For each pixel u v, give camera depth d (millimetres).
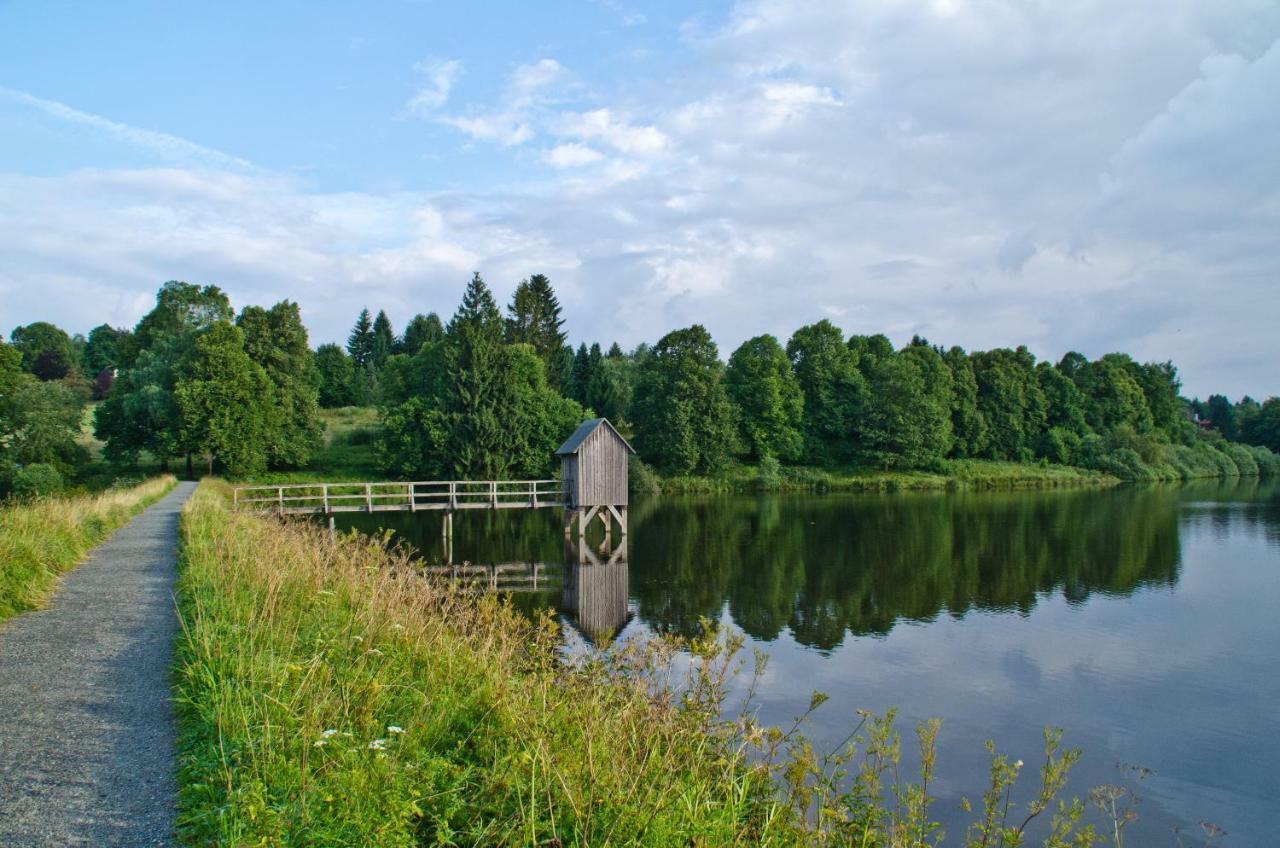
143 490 30422
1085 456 79000
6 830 4773
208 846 4570
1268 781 10219
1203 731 11812
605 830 4867
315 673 7043
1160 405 91875
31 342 91188
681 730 6645
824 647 16031
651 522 39750
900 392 68438
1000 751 11055
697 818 5285
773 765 6668
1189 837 8922
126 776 5578
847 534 34156
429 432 52312
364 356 118625
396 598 10836
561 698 7531
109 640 9211
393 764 5180
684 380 63781
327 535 17984
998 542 31359
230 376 48688
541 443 56125
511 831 4855
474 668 8203
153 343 58031
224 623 8672
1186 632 17391
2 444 42719
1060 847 5715
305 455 53219
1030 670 14602
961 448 74438
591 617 18453
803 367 73875
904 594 21422
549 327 76500
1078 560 27000
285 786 4957
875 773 6742
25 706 6973
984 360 81750
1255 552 28578
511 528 38344
